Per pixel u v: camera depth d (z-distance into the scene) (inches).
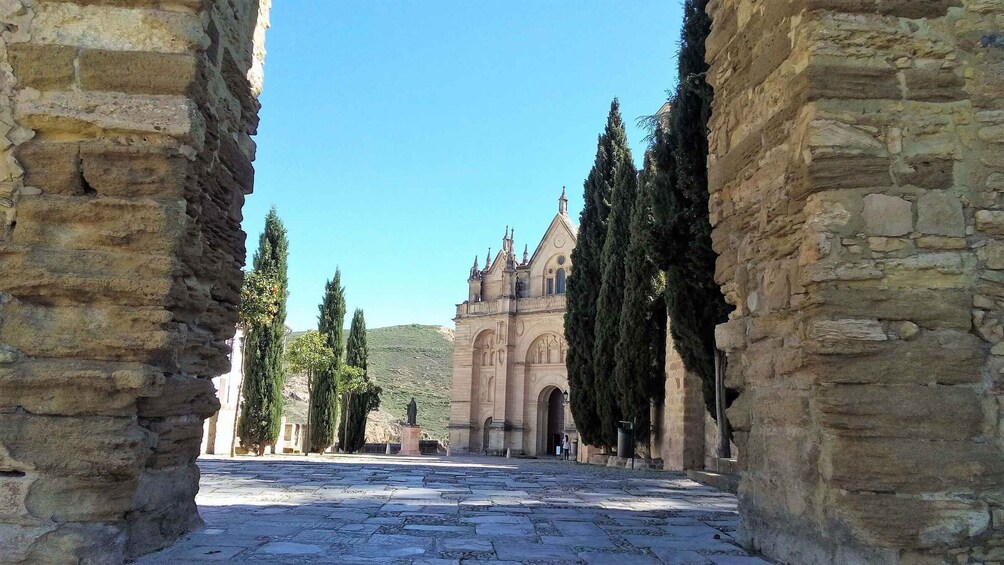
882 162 217.9
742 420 269.7
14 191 208.7
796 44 235.3
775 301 243.9
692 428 879.1
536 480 568.4
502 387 2330.2
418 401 3735.2
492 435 2311.8
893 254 213.0
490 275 2522.1
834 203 215.6
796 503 224.7
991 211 216.5
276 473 557.0
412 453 1798.7
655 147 674.2
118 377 198.4
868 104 221.3
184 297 222.5
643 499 433.1
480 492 437.7
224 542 238.4
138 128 211.8
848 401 202.4
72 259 204.1
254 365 1331.2
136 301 205.0
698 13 637.3
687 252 660.1
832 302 210.1
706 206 629.3
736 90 289.7
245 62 290.4
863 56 223.5
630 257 1088.2
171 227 209.0
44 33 215.2
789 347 233.1
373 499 379.9
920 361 205.9
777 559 234.7
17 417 195.8
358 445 2031.3
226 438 1290.6
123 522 204.2
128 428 201.2
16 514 191.6
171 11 218.7
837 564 197.9
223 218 269.6
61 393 197.8
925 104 222.1
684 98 618.5
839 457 201.3
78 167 210.2
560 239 2363.4
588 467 977.5
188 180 221.0
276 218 1390.3
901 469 198.2
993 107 222.1
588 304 1378.0
